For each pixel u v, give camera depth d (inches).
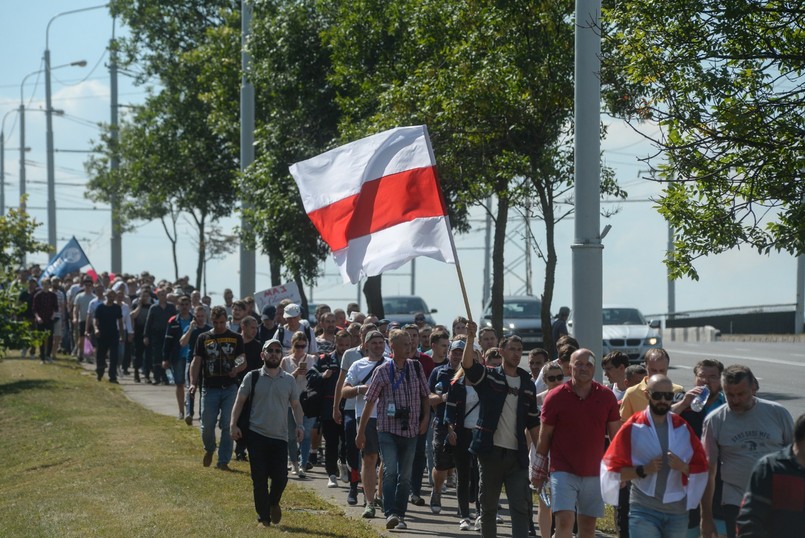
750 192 908.6
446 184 1578.5
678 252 948.0
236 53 2618.1
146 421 1509.6
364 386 979.3
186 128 3006.9
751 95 927.0
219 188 3006.9
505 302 2837.1
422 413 922.7
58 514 935.0
